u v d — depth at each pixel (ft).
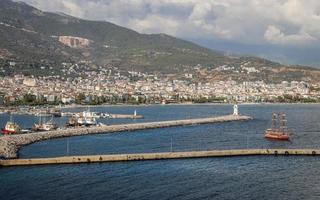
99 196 393.91
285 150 613.52
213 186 432.25
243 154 604.49
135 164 531.91
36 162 519.19
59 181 442.50
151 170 497.87
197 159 570.87
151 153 579.48
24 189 412.36
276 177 472.03
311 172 498.28
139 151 642.63
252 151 607.78
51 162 524.11
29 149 639.35
